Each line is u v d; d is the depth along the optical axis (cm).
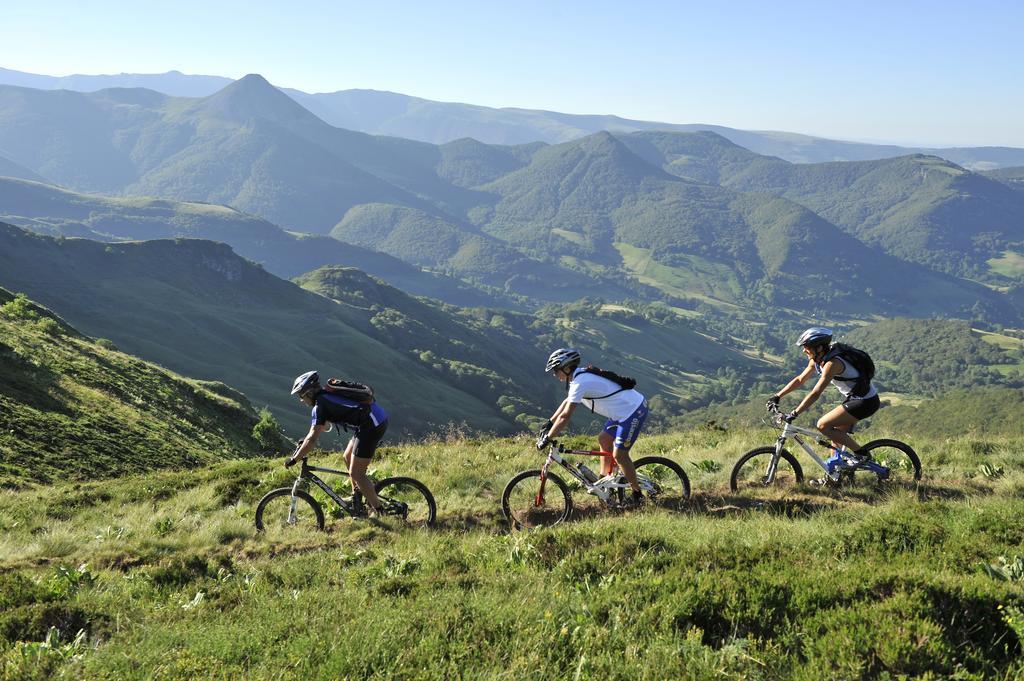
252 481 1341
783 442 952
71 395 3428
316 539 944
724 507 900
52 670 522
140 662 516
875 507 841
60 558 951
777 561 613
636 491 909
